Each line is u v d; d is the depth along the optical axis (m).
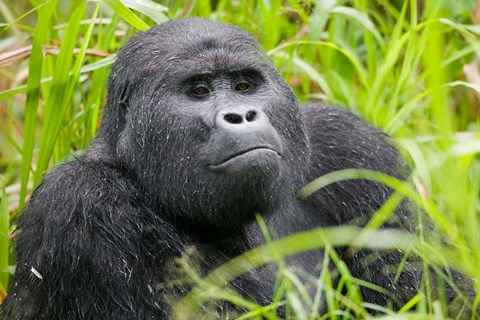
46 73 20.33
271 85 15.52
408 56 19.59
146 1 18.38
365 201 17.05
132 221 15.25
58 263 15.40
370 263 16.47
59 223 15.35
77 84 20.16
